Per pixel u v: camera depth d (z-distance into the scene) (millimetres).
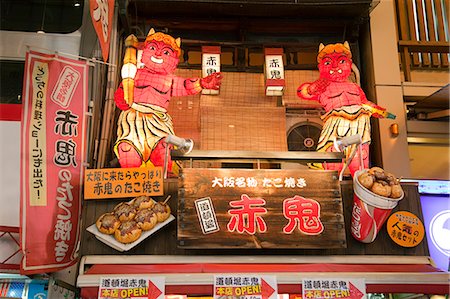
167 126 4578
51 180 3814
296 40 6145
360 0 5484
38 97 3883
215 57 5188
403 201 4062
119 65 5512
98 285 3285
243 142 5164
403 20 6355
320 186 3832
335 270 3531
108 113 5098
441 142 5844
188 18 5812
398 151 5422
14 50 4691
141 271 3434
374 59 5859
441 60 6273
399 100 5676
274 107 5438
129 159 4383
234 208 3719
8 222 3951
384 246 3896
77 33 4898
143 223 3656
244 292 3303
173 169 4480
